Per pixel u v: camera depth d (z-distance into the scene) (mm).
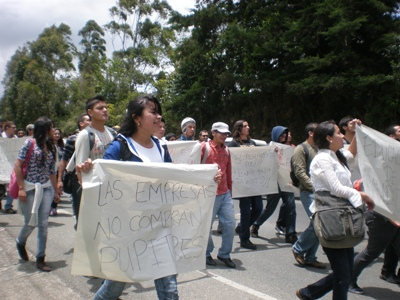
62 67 55812
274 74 21188
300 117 21609
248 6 22922
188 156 5094
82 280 4539
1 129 12391
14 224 7512
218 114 25938
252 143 6781
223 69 24828
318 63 17594
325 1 17562
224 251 4996
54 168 5117
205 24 24281
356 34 18031
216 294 4055
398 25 17312
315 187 3309
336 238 3035
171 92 32031
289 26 19516
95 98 4258
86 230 2564
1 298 4051
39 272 4801
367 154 3561
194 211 2926
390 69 17719
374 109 17328
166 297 2689
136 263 2627
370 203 3260
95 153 4121
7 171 7410
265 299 3930
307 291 3484
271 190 6070
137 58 43844
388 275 4590
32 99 50219
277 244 6129
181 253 2857
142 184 2709
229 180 5219
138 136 2918
